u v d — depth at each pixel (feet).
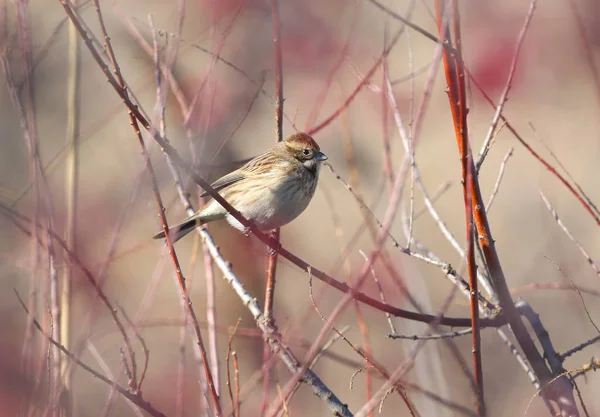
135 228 50.70
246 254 56.39
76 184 29.17
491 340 55.42
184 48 38.45
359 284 20.68
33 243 25.34
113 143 55.67
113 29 45.52
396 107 29.12
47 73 55.88
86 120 55.98
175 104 39.91
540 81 74.74
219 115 50.19
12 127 42.47
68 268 27.20
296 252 65.57
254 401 45.78
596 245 59.57
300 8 57.52
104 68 22.68
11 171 42.09
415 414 23.85
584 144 72.43
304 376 27.30
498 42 70.44
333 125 56.13
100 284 24.14
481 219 25.76
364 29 39.40
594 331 53.16
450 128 76.64
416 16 48.78
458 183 78.02
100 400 44.57
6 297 40.40
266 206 36.91
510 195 76.48
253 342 54.85
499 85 68.85
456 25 21.22
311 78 58.34
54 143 55.16
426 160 78.59
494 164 79.36
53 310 25.38
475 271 22.31
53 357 24.53
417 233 76.64
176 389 51.62
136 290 54.70
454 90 22.02
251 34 57.31
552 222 61.05
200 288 57.31
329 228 67.72
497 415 48.62
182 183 34.06
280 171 36.94
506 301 26.20
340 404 27.14
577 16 28.30
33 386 23.98
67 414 23.48
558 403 25.93
